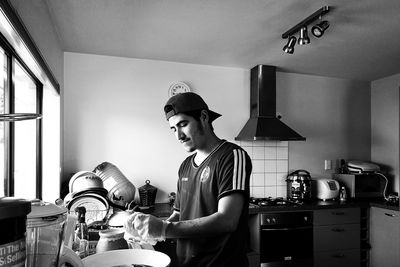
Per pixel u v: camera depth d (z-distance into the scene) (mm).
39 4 1650
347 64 3344
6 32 1173
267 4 1977
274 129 3248
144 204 2979
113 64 3121
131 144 3148
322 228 3115
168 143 3260
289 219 3010
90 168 3020
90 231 1444
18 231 454
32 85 2174
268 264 2941
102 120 3072
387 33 2443
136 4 1989
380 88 3973
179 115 1267
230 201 1153
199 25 2318
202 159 1358
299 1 1934
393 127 3777
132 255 886
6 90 1438
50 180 2410
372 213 3348
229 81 3498
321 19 2172
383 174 3613
